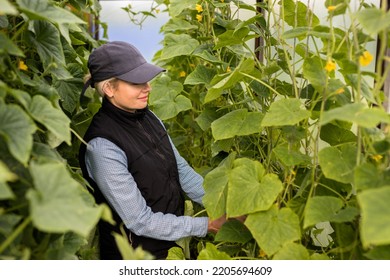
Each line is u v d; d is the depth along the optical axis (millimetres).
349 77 1354
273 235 1374
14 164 1166
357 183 1122
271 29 2342
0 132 1010
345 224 1452
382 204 901
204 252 1563
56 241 1246
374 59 2010
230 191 1457
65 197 975
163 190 1933
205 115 2174
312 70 1409
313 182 1453
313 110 1657
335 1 1461
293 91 1783
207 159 2695
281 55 1913
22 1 1264
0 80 1269
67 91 1941
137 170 1872
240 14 2568
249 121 1672
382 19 1038
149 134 2025
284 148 1532
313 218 1269
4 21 1436
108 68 1837
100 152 1787
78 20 1277
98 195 1900
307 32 1462
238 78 1702
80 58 2141
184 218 1860
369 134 1304
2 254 1088
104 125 1860
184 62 2654
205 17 2336
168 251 1824
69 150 1943
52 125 1208
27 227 1148
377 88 1234
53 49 1597
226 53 2262
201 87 2555
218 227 1860
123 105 1900
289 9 1948
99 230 1970
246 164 1521
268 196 1398
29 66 1632
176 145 2701
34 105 1233
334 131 1688
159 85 2443
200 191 2166
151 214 1835
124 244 1127
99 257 2021
